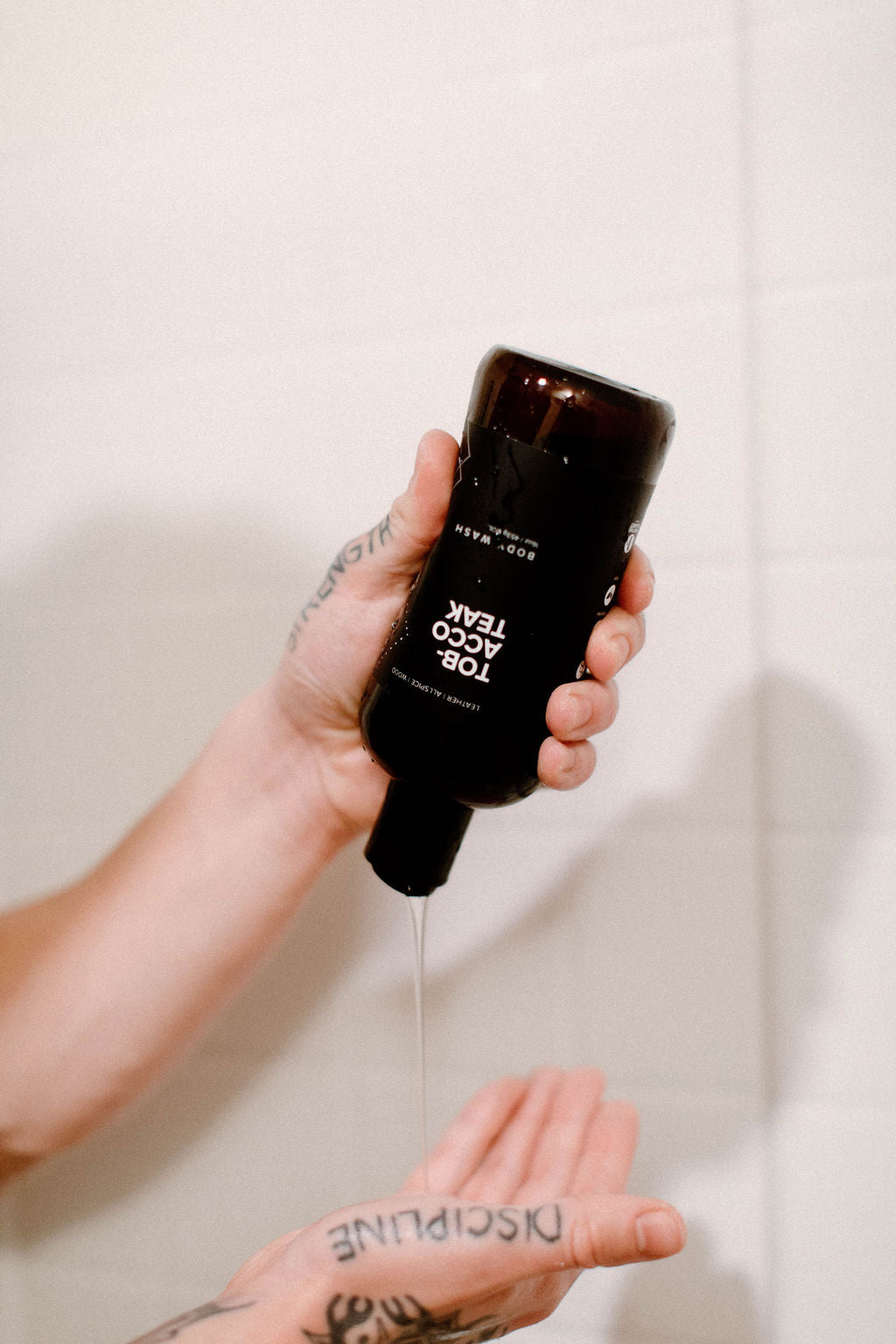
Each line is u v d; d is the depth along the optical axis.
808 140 0.57
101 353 0.70
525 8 0.60
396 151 0.63
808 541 0.60
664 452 0.42
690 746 0.63
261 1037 0.73
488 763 0.42
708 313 0.59
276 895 0.64
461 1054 0.69
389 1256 0.41
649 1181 0.67
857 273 0.57
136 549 0.71
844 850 0.62
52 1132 0.66
